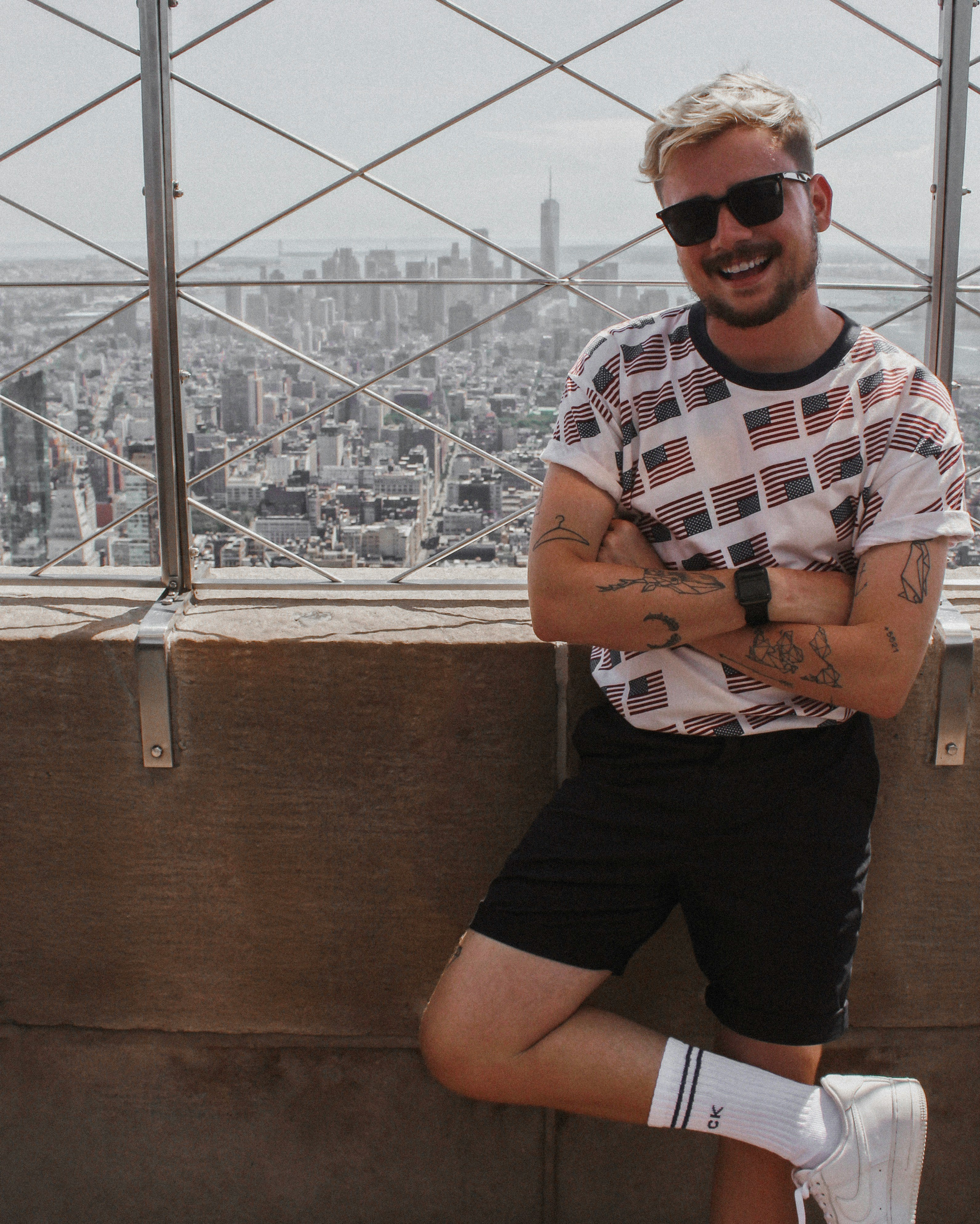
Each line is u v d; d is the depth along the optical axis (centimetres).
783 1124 137
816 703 138
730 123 124
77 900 176
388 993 180
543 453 143
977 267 172
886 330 178
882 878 173
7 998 181
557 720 169
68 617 174
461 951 146
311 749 170
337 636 167
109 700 168
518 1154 187
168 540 181
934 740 167
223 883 175
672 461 136
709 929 144
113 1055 183
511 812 172
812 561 136
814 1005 139
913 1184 142
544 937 141
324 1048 183
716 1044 153
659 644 134
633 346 139
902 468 129
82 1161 188
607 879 141
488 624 173
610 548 140
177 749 170
